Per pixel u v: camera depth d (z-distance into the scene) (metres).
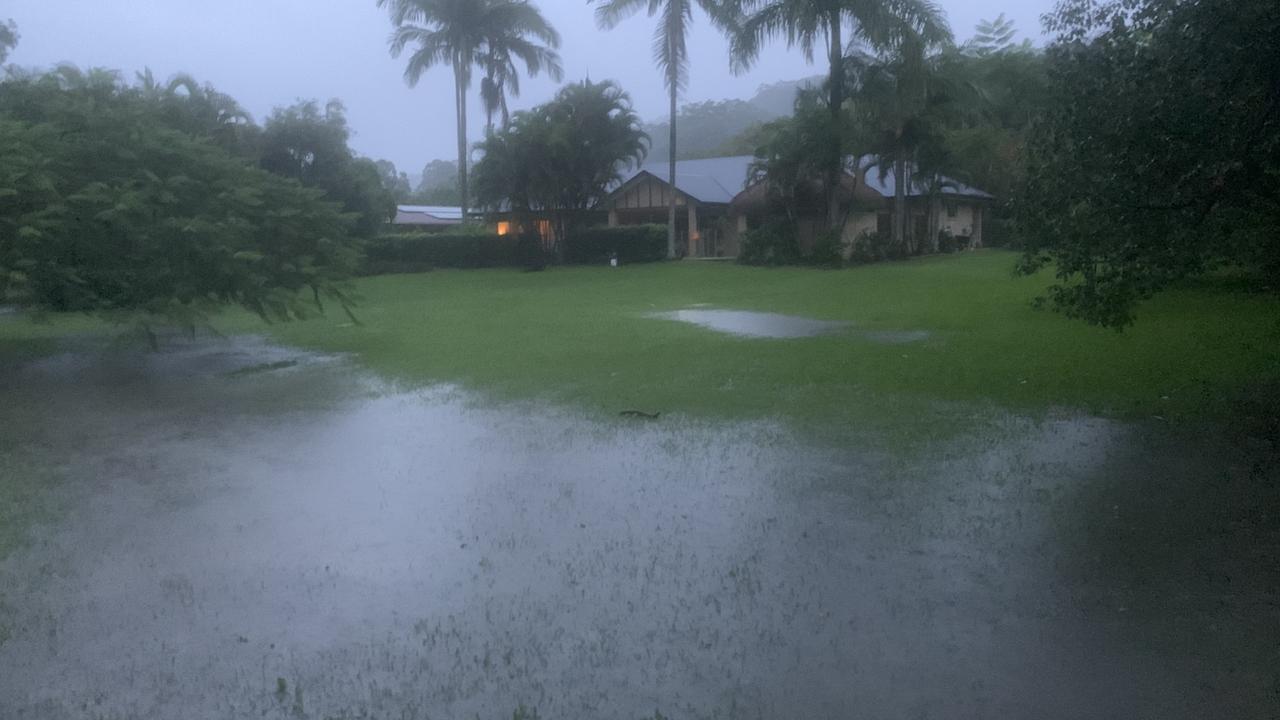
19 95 14.80
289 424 10.33
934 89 33.12
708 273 33.84
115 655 4.81
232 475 8.22
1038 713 4.20
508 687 4.46
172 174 14.27
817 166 33.91
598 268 38.91
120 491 7.75
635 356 14.80
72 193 13.34
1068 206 9.45
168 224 13.44
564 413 10.59
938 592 5.46
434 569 5.92
